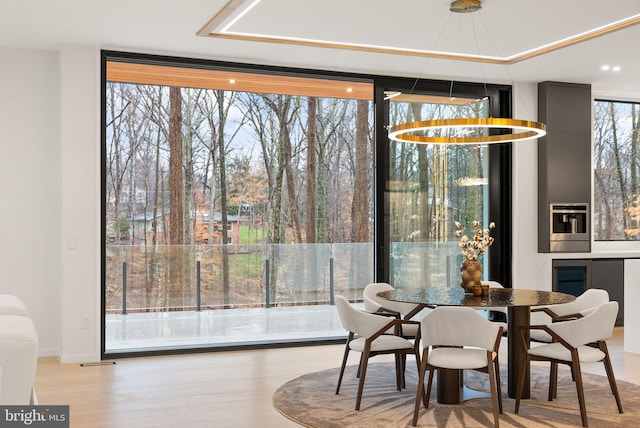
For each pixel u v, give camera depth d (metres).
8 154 6.80
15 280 6.82
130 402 5.23
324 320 8.27
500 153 8.62
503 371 6.38
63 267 6.67
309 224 9.60
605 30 6.24
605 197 9.60
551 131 8.52
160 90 9.25
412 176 8.23
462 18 5.90
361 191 9.84
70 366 6.52
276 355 7.11
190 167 9.31
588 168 8.70
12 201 6.80
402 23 6.07
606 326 4.90
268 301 8.07
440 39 6.62
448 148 8.43
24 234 6.84
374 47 6.93
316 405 5.15
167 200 9.23
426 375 6.19
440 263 8.37
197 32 6.30
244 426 4.64
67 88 6.68
